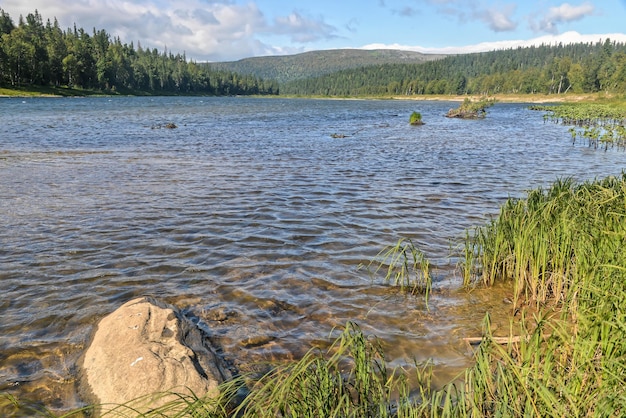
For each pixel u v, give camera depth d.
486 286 7.17
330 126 40.28
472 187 14.70
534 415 3.37
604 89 126.75
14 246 8.72
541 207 7.23
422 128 39.03
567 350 4.16
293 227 10.16
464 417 3.43
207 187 14.21
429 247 8.93
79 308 6.35
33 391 4.59
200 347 5.15
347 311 6.34
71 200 12.30
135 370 4.40
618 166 19.00
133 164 18.48
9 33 123.19
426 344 5.48
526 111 73.31
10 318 6.05
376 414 3.86
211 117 50.31
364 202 12.52
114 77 131.62
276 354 5.31
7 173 16.02
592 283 5.03
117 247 8.76
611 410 3.20
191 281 7.29
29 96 97.88
